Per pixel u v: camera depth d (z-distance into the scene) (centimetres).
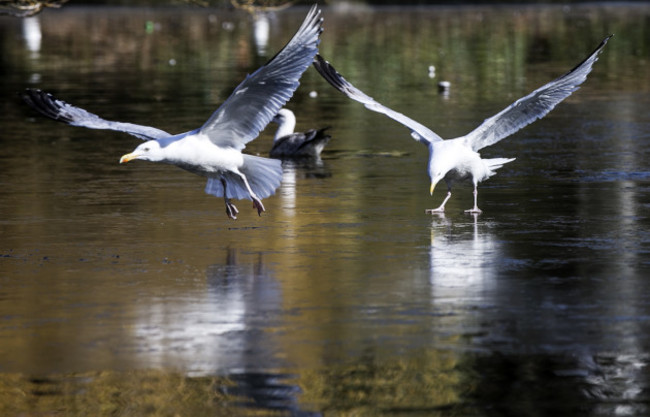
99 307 1162
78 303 1178
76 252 1424
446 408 878
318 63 1647
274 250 1424
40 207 1750
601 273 1283
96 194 1870
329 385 930
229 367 973
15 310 1152
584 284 1234
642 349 1008
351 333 1064
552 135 2592
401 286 1233
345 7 9075
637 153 2281
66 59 4903
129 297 1199
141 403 897
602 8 8756
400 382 934
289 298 1189
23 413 878
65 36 6250
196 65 4600
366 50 5228
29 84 3850
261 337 1055
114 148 2442
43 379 950
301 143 2328
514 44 5534
